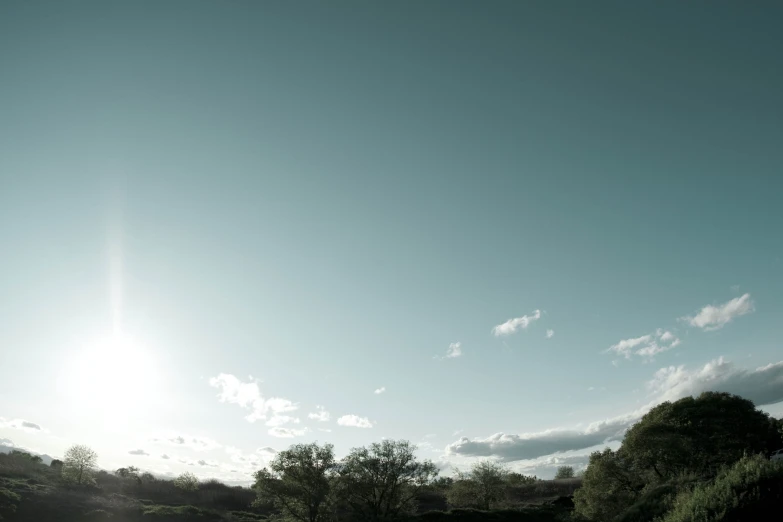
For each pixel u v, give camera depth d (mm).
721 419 47781
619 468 43781
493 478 69375
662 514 21516
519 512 59812
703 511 16047
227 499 73562
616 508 39594
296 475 50938
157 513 55000
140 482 74062
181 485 74312
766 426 47500
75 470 61750
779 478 15859
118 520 51094
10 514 45969
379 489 53156
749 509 15141
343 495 51969
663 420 49312
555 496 79562
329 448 53000
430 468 54062
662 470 41250
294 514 50375
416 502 56250
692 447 42219
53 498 52750
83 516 49781
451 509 61250
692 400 53031
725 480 17094
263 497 51031
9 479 56750
